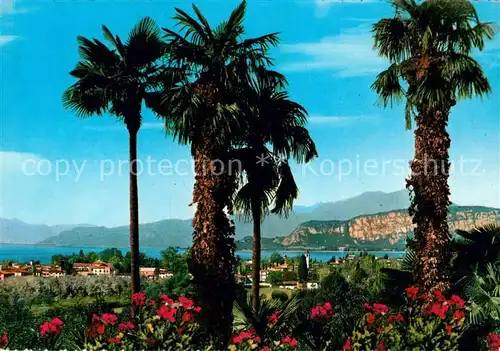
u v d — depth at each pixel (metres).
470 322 9.57
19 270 44.28
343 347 7.21
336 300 13.81
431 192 11.14
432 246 10.99
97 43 13.62
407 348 7.38
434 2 11.38
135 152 13.63
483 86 11.30
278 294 28.47
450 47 11.58
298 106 15.09
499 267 10.31
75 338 7.51
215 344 8.72
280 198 15.33
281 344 7.51
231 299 10.95
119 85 13.40
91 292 24.81
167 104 12.54
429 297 10.39
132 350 6.93
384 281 11.45
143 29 13.93
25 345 8.84
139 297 7.51
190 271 11.30
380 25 12.00
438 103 11.20
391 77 12.19
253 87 12.72
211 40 11.86
